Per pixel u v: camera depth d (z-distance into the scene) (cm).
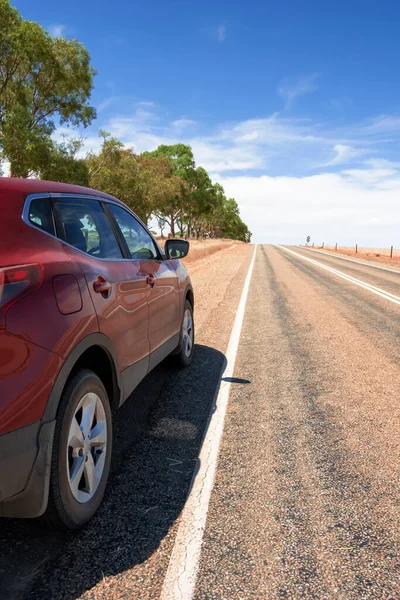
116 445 348
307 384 496
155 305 386
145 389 474
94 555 226
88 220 312
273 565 219
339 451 338
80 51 3409
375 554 227
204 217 11131
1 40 2991
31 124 3325
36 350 206
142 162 7094
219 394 461
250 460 324
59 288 231
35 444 204
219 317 886
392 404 436
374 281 1614
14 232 233
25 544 234
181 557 224
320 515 259
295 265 2483
